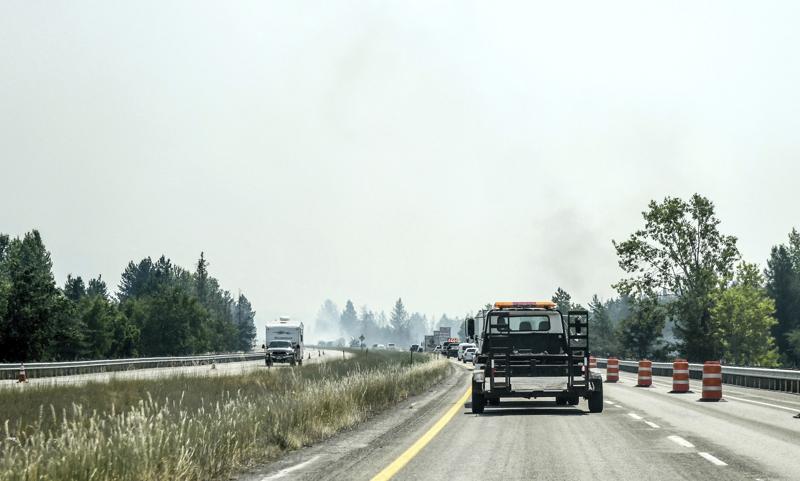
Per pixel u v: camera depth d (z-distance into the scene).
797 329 113.56
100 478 9.95
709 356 91.94
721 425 19.22
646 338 115.38
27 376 51.72
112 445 10.76
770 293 119.56
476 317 28.53
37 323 82.44
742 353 95.69
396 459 13.63
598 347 148.25
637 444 15.43
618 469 12.23
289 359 72.19
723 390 37.72
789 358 113.44
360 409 23.55
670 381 46.31
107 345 115.94
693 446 15.05
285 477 11.92
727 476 11.48
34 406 25.09
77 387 34.50
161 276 197.00
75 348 104.19
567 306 154.12
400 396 31.06
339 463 13.34
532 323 25.25
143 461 10.73
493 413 23.25
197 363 81.69
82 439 10.48
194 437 12.95
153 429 12.31
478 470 12.27
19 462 9.24
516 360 23.08
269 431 16.00
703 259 92.75
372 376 29.80
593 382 23.00
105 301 122.62
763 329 93.12
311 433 17.34
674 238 92.31
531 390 22.98
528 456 13.81
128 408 24.41
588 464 12.80
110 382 37.44
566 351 23.53
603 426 19.05
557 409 24.42
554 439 16.38
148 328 133.75
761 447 14.90
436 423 20.31
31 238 129.62
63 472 9.57
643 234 93.56
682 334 96.31
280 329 76.12
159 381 38.53
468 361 85.62
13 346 81.38
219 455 12.88
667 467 12.41
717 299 93.12
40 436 10.44
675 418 21.17
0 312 81.62
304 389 22.56
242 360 100.12
